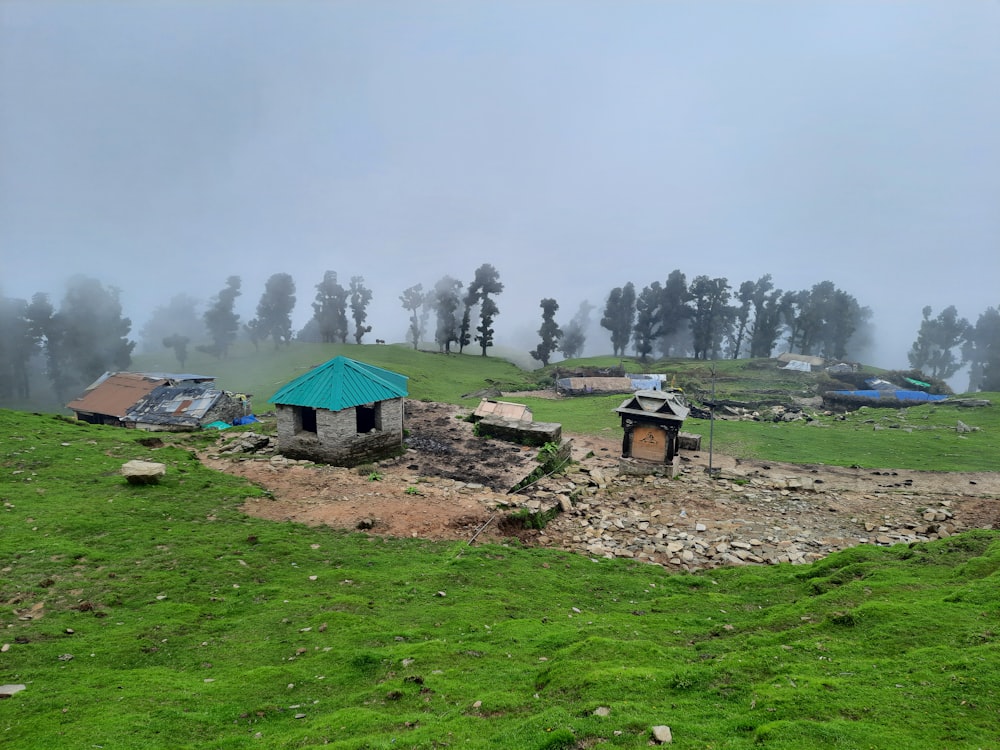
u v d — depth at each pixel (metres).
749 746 6.38
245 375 98.94
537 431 32.66
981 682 7.33
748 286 147.62
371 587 14.53
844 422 55.03
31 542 15.35
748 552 19.33
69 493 19.73
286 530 18.14
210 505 19.88
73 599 12.77
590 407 60.22
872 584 13.16
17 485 20.14
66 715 8.32
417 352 122.81
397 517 20.03
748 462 35.12
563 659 9.87
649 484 28.16
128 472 20.91
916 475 31.52
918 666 8.19
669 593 15.70
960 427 45.72
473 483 25.31
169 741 7.73
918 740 6.19
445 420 38.62
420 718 8.02
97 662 10.31
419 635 11.70
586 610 14.01
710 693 8.14
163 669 10.16
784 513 23.72
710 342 139.62
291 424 28.55
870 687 7.61
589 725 7.16
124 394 52.03
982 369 121.62
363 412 33.16
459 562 16.64
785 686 7.92
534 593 14.97
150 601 13.02
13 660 10.15
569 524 22.30
